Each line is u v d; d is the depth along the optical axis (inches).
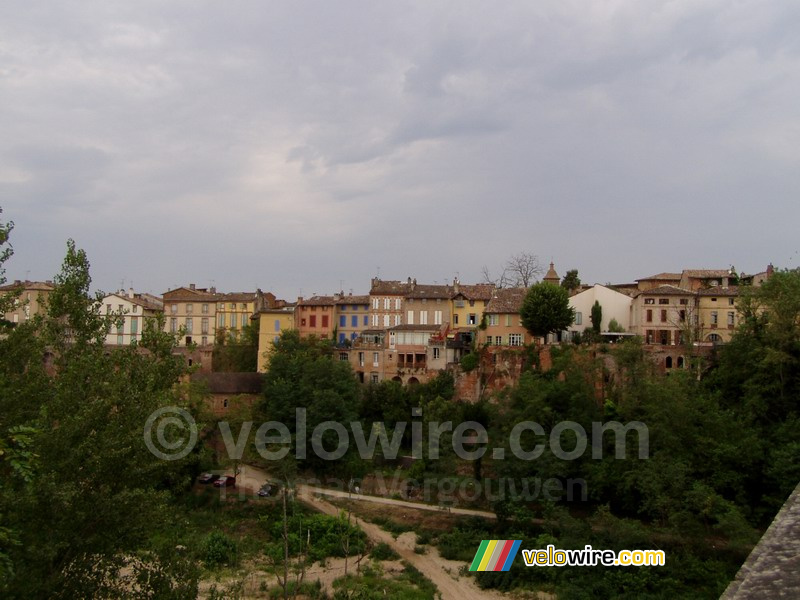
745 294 2770.7
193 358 3828.7
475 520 2394.2
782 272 2751.0
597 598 1887.3
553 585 1977.1
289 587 1907.0
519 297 3713.1
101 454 1055.0
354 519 2461.9
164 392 1389.0
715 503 2054.6
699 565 1925.4
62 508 984.3
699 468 2234.3
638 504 2287.2
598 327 3597.4
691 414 2326.5
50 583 985.5
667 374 2913.4
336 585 1951.3
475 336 3676.2
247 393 3184.1
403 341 3558.1
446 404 2886.3
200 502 2506.2
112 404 1147.9
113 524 1064.2
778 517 594.9
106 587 1088.8
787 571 487.8
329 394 2792.8
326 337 4062.5
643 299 3462.1
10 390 1119.6
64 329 1539.1
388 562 2174.0
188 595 1119.6
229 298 4613.7
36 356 1233.4
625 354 2805.1
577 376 2657.5
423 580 2018.9
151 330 1473.9
